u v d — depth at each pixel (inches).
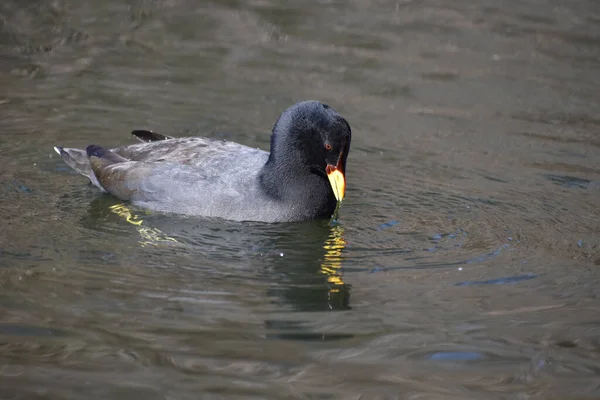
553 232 495.8
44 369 334.6
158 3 927.7
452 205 534.6
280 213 501.0
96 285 407.8
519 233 493.4
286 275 432.8
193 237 475.5
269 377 337.1
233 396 323.3
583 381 339.9
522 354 359.6
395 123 686.5
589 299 411.5
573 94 754.8
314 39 869.2
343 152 491.8
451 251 468.1
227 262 446.6
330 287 420.8
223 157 522.0
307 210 505.4
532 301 408.8
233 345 359.6
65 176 557.9
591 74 799.1
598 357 357.4
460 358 355.9
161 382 330.0
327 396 325.7
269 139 644.1
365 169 593.3
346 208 527.5
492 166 605.3
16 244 450.0
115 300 393.1
